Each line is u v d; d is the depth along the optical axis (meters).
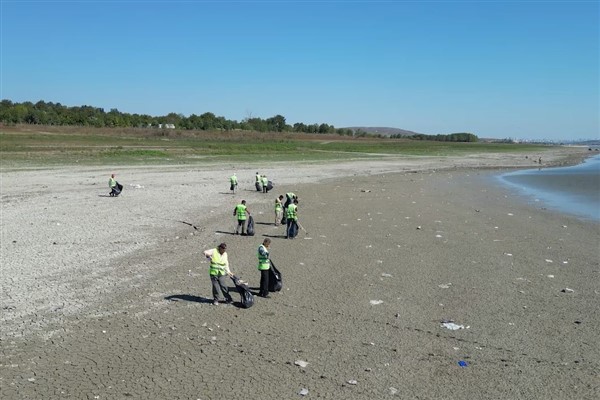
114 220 30.03
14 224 28.17
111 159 77.25
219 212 33.78
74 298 16.53
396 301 16.80
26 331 13.98
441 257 22.59
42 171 59.41
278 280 17.50
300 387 11.31
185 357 12.71
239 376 11.79
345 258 22.30
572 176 72.62
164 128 163.62
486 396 10.95
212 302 16.53
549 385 11.41
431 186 56.25
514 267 20.95
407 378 11.71
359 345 13.45
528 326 14.71
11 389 11.06
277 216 30.02
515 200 44.03
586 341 13.70
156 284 18.16
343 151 130.12
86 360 12.46
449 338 13.90
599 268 20.91
